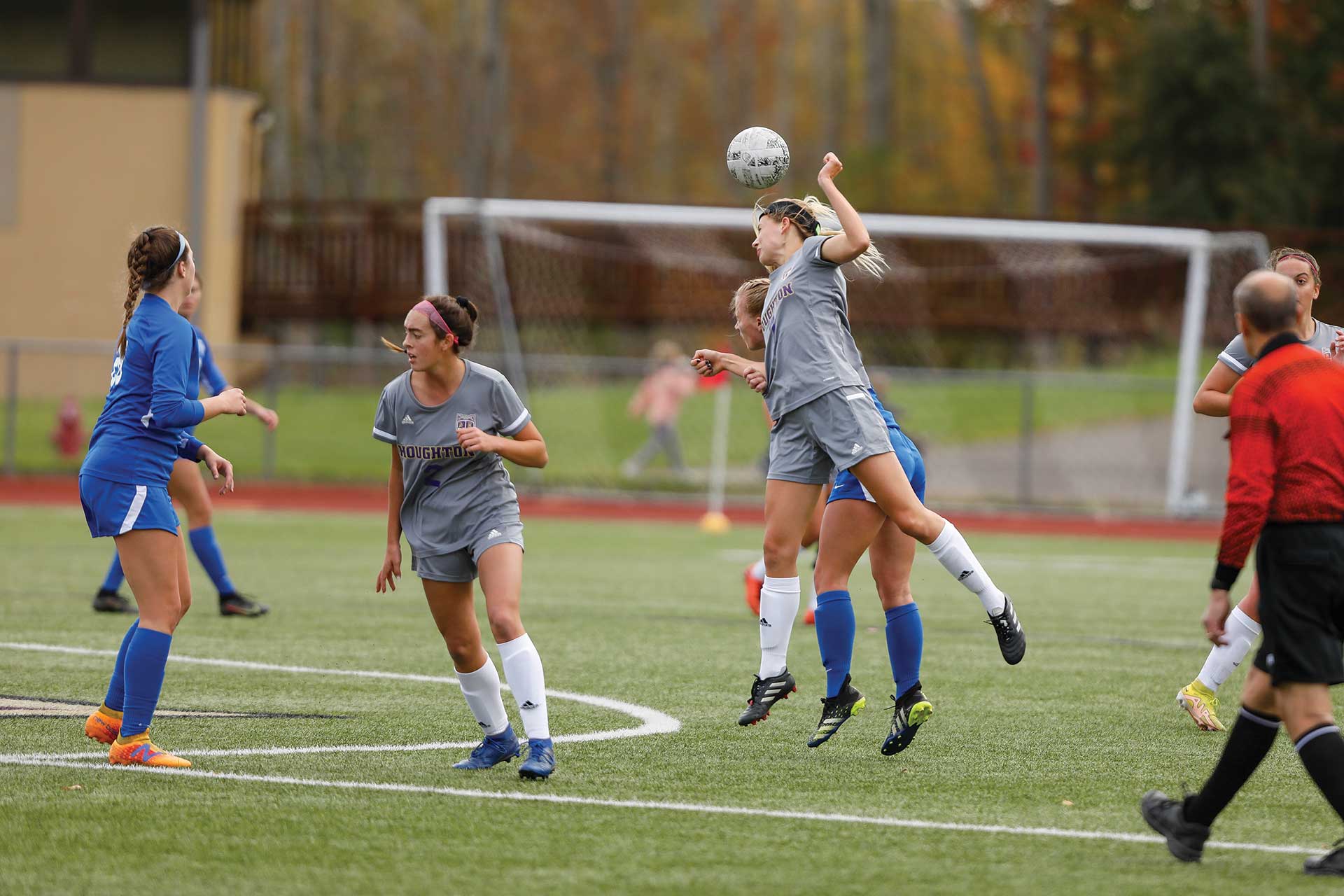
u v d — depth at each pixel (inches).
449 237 4596.5
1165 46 5748.0
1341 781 663.8
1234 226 4407.0
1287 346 697.6
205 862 689.0
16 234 4579.2
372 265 4736.7
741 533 2928.2
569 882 665.0
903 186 6314.0
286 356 3796.8
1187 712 1115.3
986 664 1373.0
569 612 1694.1
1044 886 666.8
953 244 4579.2
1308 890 663.1
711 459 4146.2
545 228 4498.0
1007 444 4404.5
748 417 4306.1
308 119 7249.0
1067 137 7032.5
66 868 679.1
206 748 940.6
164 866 683.4
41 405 4360.2
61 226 4586.6
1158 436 4446.4
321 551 2353.6
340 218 7219.5
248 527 2787.9
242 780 850.1
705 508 3540.8
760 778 879.7
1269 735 687.7
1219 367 990.4
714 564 2289.6
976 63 7101.4
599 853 710.5
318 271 4741.6
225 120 4650.6
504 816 779.4
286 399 4195.4
